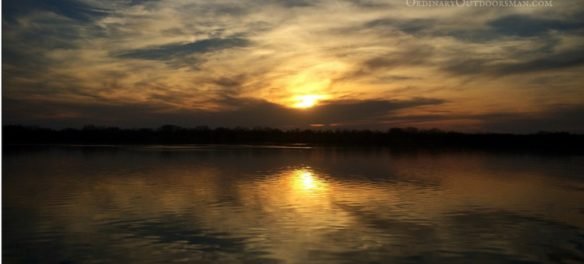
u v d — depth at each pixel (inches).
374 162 2704.2
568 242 913.5
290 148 4594.0
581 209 1235.9
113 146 4628.4
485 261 804.6
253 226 1002.1
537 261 808.3
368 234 949.8
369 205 1238.3
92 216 1095.0
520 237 947.3
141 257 809.5
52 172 2001.7
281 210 1163.3
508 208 1238.3
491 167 2444.6
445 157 3297.2
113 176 1860.2
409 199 1342.3
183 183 1658.5
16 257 809.5
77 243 885.2
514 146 5049.2
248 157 3058.6
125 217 1086.4
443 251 852.0
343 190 1498.5
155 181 1711.4
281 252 836.0
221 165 2404.0
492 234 967.0
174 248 857.5
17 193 1411.2
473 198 1385.3
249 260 795.4
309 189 1517.0
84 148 4104.3
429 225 1032.2
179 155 3211.1
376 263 787.4
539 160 3031.5
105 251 839.7
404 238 927.0
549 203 1320.1
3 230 967.6
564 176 2014.0
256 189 1513.3
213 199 1317.7
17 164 2373.3
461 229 1001.5
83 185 1598.2
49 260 796.0
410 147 5211.6
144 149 4037.9
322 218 1077.1
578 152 4124.0
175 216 1093.8
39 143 5024.6
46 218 1075.3
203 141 6048.2
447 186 1632.6
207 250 844.6
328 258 808.3
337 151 4069.9
